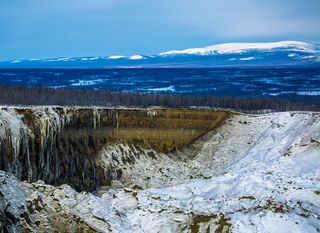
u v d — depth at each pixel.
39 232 51.09
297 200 60.25
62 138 88.94
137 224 58.16
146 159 96.69
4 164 74.62
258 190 65.56
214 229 55.06
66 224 53.53
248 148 98.75
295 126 95.62
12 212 50.19
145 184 88.81
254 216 55.41
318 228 53.78
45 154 83.12
